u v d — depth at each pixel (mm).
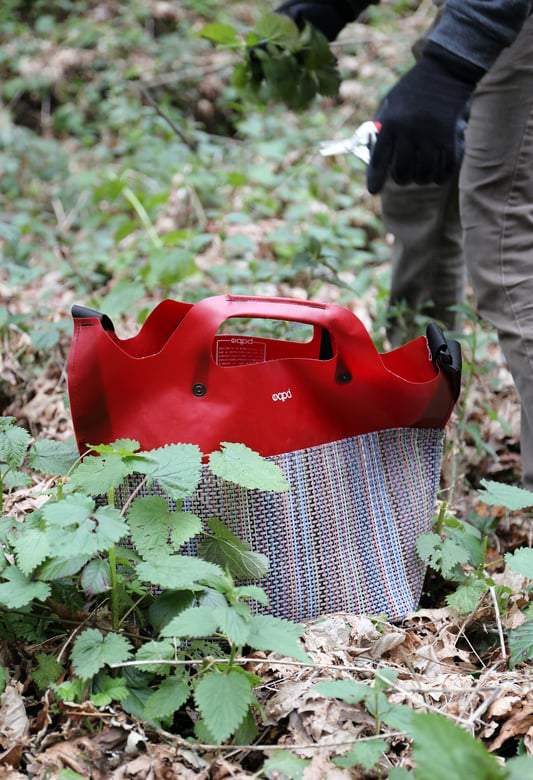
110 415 1571
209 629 1262
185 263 3064
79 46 6934
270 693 1475
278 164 5219
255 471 1455
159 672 1395
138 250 4062
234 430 1583
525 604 1746
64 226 4660
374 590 1688
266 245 4008
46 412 2541
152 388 1568
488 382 2832
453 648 1624
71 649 1503
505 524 2213
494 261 1997
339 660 1534
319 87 2592
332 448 1656
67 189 5027
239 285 3238
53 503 1386
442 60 1829
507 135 1923
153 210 4547
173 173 4895
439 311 2703
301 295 3533
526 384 1980
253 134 5363
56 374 2713
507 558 1561
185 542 1544
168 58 6605
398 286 2674
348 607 1661
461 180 2041
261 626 1329
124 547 1579
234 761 1353
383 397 1669
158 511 1460
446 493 2295
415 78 1848
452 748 1004
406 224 2545
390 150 1855
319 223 4219
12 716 1395
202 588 1432
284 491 1581
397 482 1729
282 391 1604
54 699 1411
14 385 2693
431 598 1854
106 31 6887
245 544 1559
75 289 3660
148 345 1774
